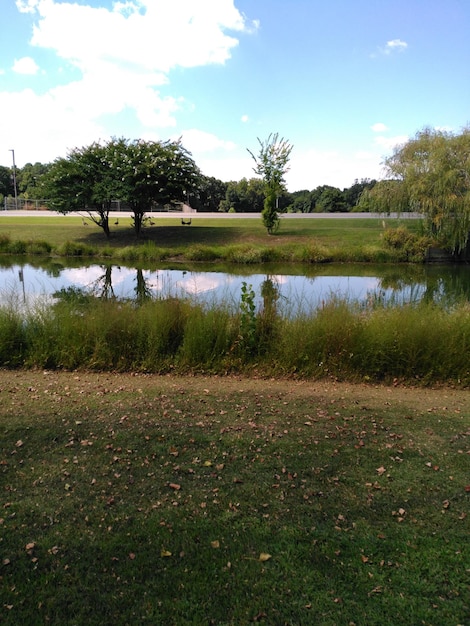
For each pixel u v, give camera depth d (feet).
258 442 11.63
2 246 83.05
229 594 6.76
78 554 7.52
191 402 14.82
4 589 6.81
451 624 6.26
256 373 19.22
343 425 13.03
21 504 8.82
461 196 71.41
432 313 21.12
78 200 86.79
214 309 21.86
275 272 63.72
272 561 7.42
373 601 6.66
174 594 6.75
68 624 6.23
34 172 270.46
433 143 75.15
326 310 20.85
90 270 64.18
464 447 11.66
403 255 74.59
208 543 7.82
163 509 8.73
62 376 18.62
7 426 12.42
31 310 22.99
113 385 17.15
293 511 8.74
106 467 10.23
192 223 115.65
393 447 11.57
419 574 7.18
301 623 6.27
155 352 19.89
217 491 9.36
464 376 18.49
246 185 234.17
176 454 10.88
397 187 78.95
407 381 18.49
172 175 88.07
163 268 67.36
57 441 11.53
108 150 86.99
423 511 8.81
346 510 8.81
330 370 19.02
